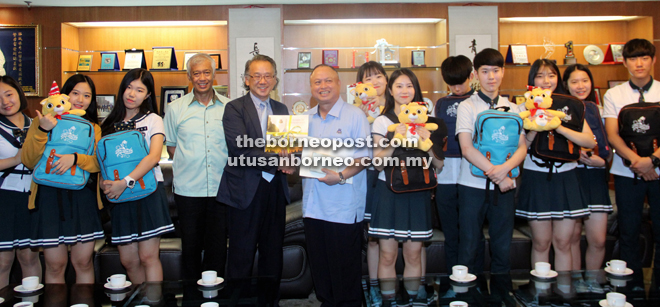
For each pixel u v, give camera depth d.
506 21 4.62
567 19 4.57
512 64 4.46
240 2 4.34
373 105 2.46
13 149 2.28
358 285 2.16
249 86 2.33
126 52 4.45
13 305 1.72
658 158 2.34
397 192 2.09
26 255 2.33
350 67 4.65
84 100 2.29
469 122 2.20
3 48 4.34
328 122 2.18
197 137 2.40
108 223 3.06
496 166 2.07
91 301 1.85
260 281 2.01
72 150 2.13
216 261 2.44
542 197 2.26
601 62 4.54
